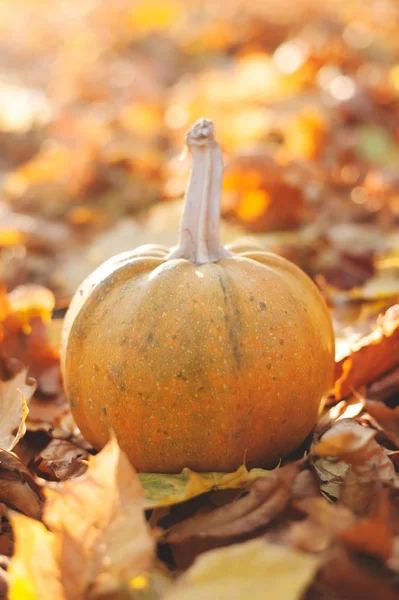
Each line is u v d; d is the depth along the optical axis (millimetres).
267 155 3688
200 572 1152
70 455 1860
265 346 1594
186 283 1614
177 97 6102
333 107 4766
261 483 1464
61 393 2252
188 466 1631
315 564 1138
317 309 1774
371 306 2646
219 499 1584
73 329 1706
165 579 1353
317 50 5660
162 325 1576
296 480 1494
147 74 6961
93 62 7832
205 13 8945
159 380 1562
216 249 1747
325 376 1738
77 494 1344
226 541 1424
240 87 5535
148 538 1274
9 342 2449
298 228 3650
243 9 8766
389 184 3793
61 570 1251
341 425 1562
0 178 5074
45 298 2553
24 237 3803
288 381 1617
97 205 4516
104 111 6023
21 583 1236
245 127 4805
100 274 1738
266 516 1427
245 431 1604
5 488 1625
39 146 5562
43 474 1803
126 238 3580
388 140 4551
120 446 1646
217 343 1562
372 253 3107
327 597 1237
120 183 4602
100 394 1630
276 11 8289
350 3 8242
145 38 8141
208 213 1742
